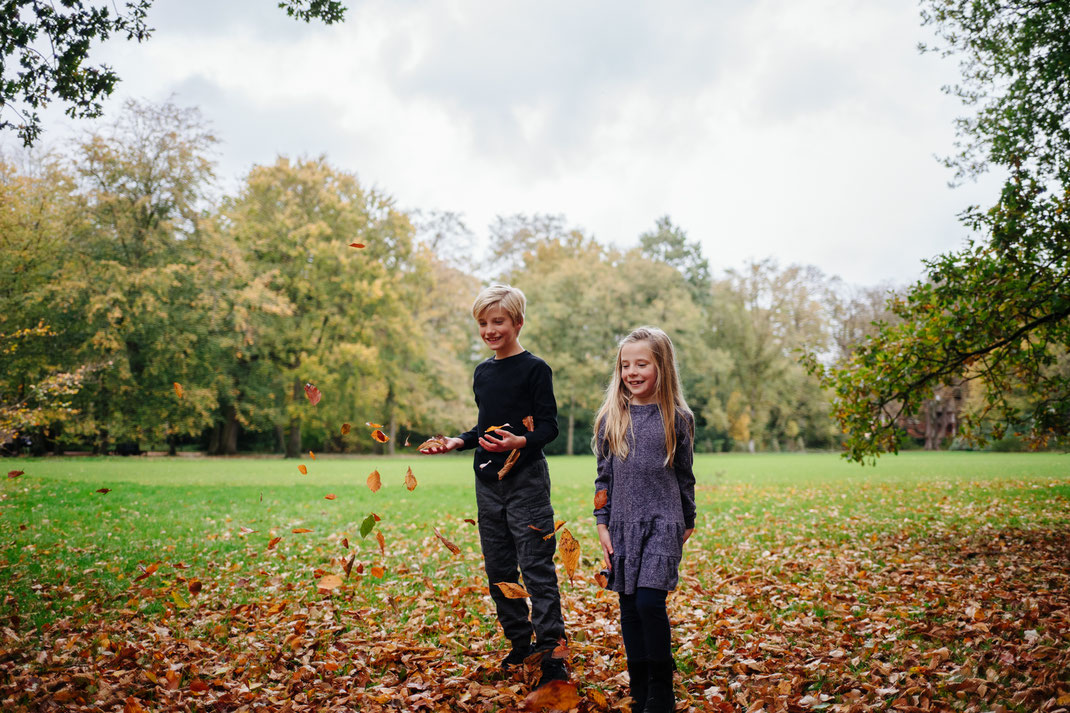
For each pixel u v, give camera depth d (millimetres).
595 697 2717
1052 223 6523
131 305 24203
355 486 13656
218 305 25406
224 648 3580
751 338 42250
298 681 3064
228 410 31766
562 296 38656
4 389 20703
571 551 2488
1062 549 5945
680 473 2883
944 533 7219
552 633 3059
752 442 42781
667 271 39562
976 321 6758
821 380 7766
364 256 29938
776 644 3537
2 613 4168
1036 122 7445
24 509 9039
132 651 3381
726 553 6566
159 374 25797
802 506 10547
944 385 7617
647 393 2947
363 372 30094
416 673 3152
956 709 2672
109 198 24312
